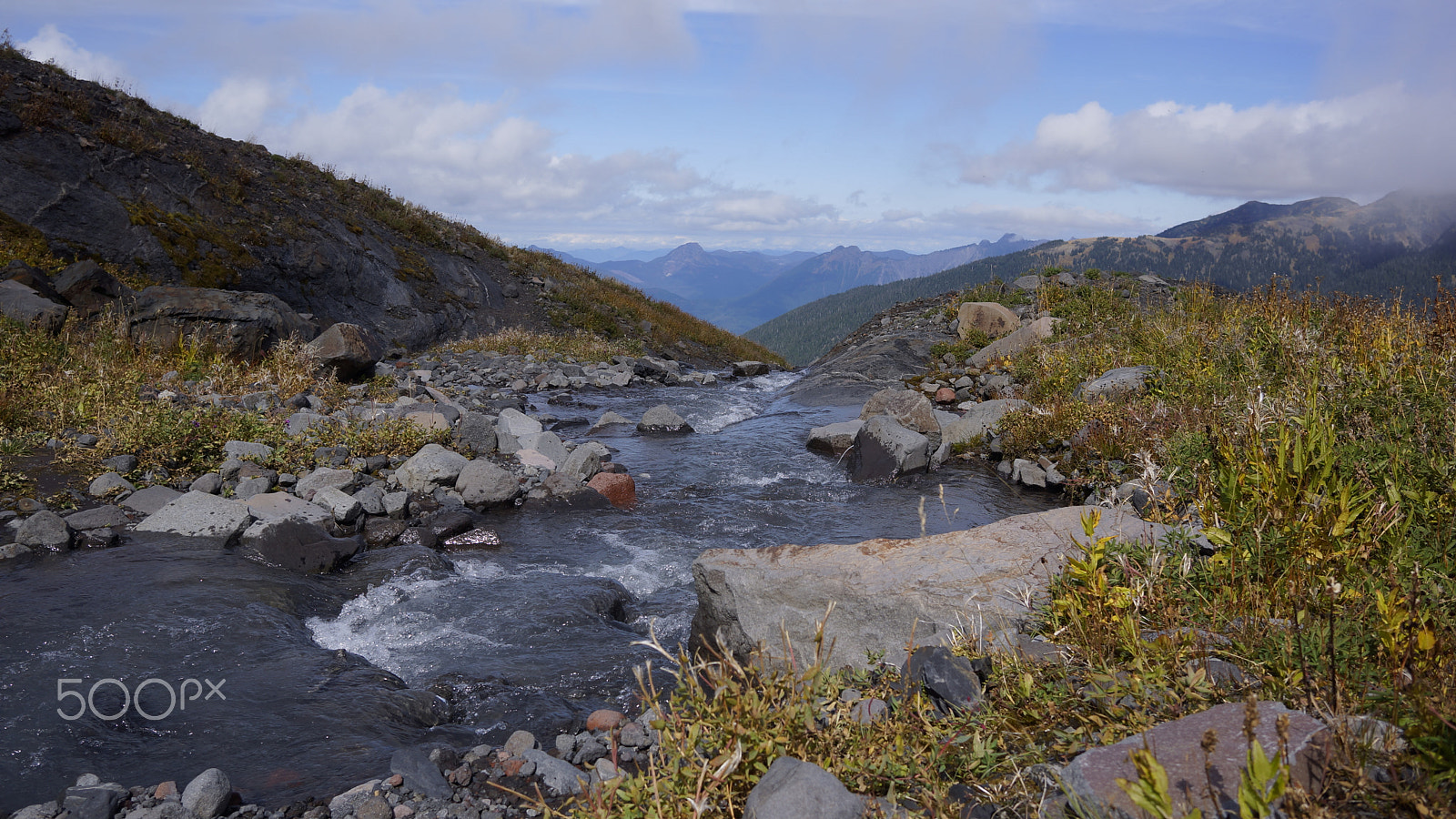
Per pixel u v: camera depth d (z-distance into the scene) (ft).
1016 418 37.68
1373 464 16.96
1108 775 8.14
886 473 35.01
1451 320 26.68
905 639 14.70
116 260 62.69
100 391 34.27
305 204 86.07
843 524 29.43
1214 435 19.69
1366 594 11.47
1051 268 79.77
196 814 10.92
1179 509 18.75
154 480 27.96
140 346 46.39
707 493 33.86
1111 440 31.09
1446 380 22.45
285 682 15.79
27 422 31.37
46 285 47.44
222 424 32.83
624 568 25.09
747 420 51.83
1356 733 7.98
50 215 61.05
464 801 11.56
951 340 66.23
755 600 16.66
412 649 18.61
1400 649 9.64
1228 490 14.53
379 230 94.79
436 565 24.06
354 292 81.46
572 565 25.21
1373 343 27.55
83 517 23.91
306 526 23.90
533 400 57.57
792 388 62.34
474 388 59.36
